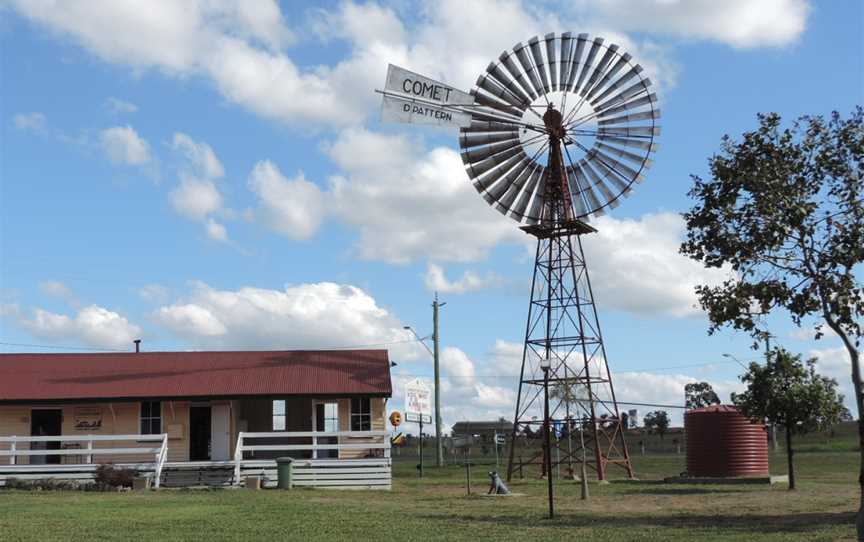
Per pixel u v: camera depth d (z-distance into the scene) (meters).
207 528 19.56
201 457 36.16
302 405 38.94
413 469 50.62
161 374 37.22
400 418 40.69
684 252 21.42
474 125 41.41
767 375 31.36
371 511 23.59
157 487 31.48
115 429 35.94
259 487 32.06
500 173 41.88
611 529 19.78
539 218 41.81
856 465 48.53
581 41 41.00
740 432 38.00
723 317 20.77
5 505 24.64
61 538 17.75
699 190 21.25
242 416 38.78
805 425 31.53
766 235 20.27
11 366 38.06
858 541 17.41
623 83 41.00
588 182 41.78
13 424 35.69
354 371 37.44
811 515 22.52
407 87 39.59
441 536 18.48
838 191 20.58
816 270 20.27
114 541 17.41
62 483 31.42
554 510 24.67
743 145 21.06
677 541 17.64
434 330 53.03
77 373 37.38
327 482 33.25
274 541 17.58
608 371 41.41
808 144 20.73
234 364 38.25
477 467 51.91
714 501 27.72
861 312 19.75
